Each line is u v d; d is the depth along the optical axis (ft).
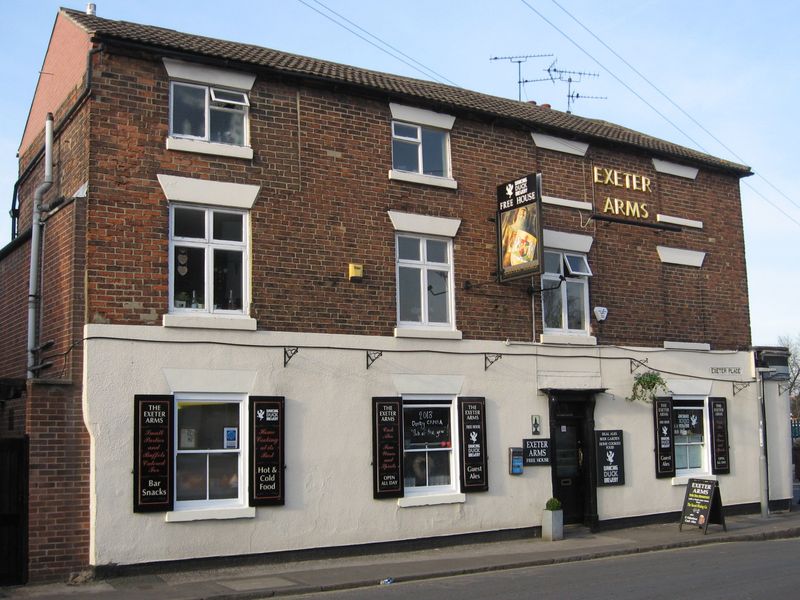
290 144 44.96
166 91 41.81
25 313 45.50
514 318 51.93
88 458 37.60
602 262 57.00
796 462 98.84
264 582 36.47
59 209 41.42
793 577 36.78
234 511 40.14
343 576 37.93
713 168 64.54
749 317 65.10
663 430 57.88
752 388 63.72
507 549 46.42
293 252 44.11
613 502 54.49
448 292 49.88
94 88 39.83
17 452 36.55
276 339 42.75
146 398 38.70
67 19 44.86
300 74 45.09
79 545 36.94
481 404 49.32
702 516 52.80
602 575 38.19
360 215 46.68
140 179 40.42
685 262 61.62
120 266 39.27
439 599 32.76
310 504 42.63
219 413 41.24
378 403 45.37
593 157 57.93
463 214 50.88
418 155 50.14
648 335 58.44
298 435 42.78
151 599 32.76
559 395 53.01
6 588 34.99
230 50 45.68
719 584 35.14
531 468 51.24
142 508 37.83
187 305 41.27
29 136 52.95
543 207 54.65
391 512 45.19
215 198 42.16
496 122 53.11
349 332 45.27
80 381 37.88
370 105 48.14
